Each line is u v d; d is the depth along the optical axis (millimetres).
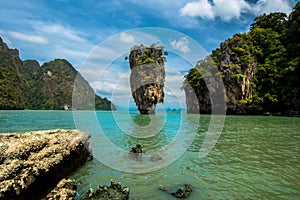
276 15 54531
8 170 4168
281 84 41562
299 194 5340
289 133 15961
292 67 39438
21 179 4320
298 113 36500
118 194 5047
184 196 5219
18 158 4551
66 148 6266
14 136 5250
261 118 32125
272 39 48469
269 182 6164
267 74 43938
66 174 6367
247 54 45438
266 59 46062
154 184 6043
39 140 5496
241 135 14969
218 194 5363
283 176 6656
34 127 20188
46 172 5031
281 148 10703
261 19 57500
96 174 6832
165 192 5504
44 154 5312
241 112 43719
